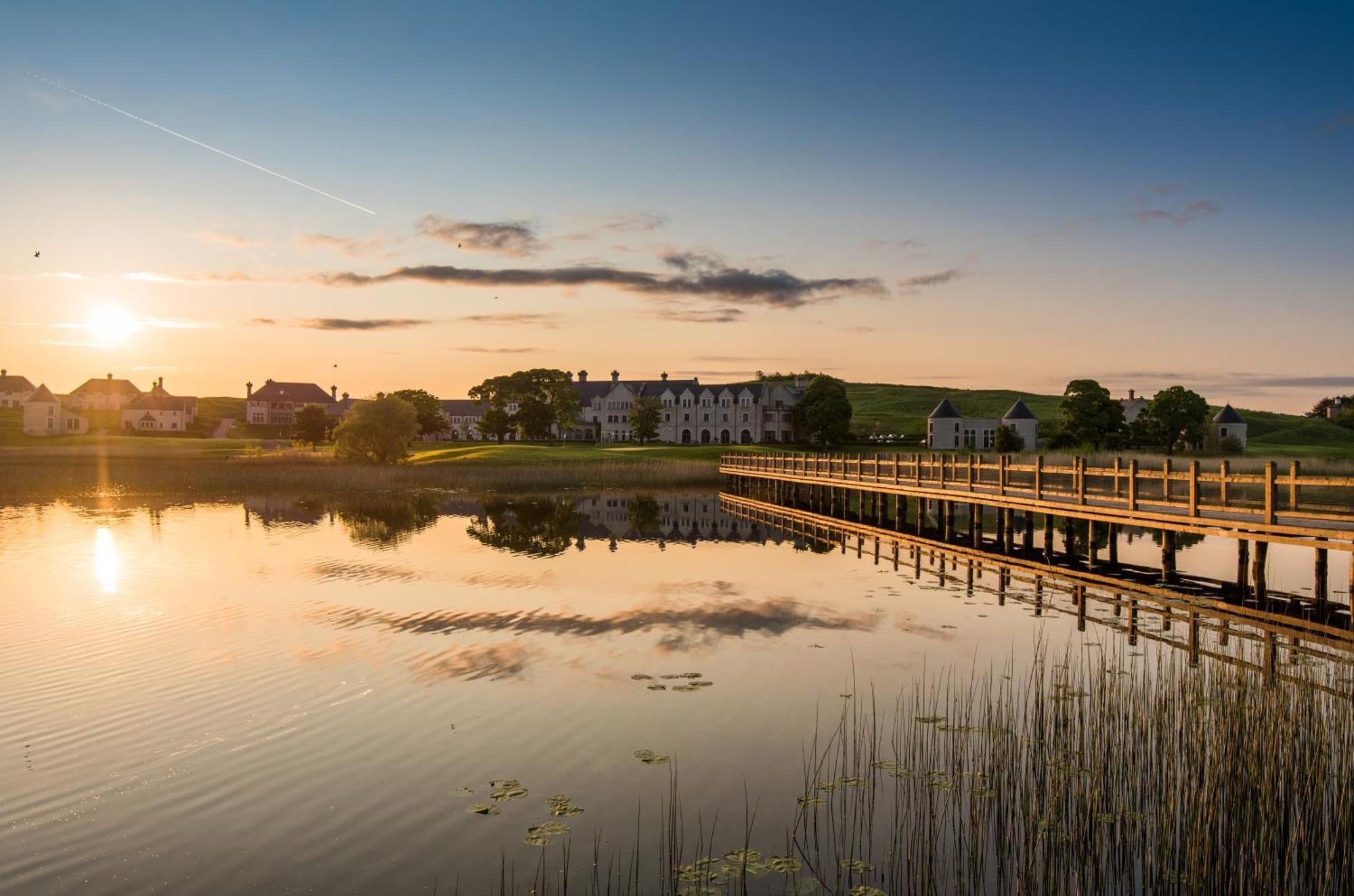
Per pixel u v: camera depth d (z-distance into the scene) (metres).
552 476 64.56
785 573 24.36
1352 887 7.72
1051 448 95.06
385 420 71.75
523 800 9.95
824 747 11.31
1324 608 17.42
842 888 8.12
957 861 8.54
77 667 14.81
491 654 15.70
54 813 9.64
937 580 23.31
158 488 53.53
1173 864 8.35
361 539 31.67
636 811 9.67
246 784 10.35
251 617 18.58
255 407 169.62
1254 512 19.56
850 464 39.25
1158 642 16.28
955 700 13.05
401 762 10.95
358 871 8.51
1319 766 9.14
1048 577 23.78
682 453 91.25
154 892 8.16
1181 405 90.81
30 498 47.72
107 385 166.38
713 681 14.13
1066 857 8.55
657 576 23.86
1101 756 10.44
